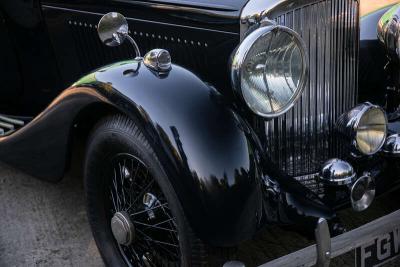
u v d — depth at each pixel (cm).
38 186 368
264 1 259
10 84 382
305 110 278
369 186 267
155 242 269
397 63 303
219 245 240
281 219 247
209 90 251
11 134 312
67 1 334
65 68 358
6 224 339
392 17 299
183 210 241
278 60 252
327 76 280
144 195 264
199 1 280
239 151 241
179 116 243
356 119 270
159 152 243
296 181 261
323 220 243
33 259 314
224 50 274
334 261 305
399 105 307
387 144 281
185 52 291
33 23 353
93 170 280
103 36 267
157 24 298
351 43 285
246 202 238
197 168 238
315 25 269
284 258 244
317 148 285
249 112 257
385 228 260
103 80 260
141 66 260
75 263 311
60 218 342
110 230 288
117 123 263
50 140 292
